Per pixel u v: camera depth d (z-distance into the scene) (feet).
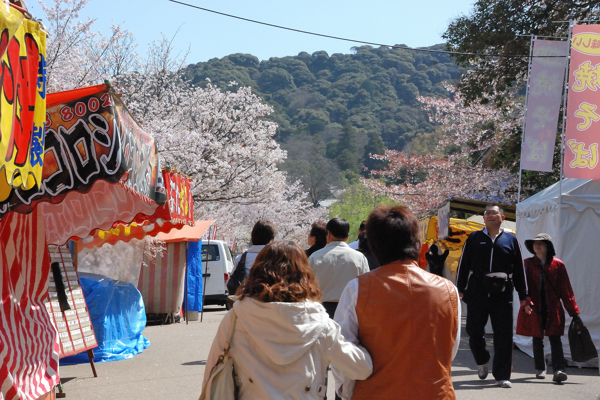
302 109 431.02
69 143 15.71
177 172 28.17
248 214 107.04
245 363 9.37
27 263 16.67
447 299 9.46
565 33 58.44
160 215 26.14
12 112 9.66
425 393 8.95
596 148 27.02
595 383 23.03
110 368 27.02
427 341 9.14
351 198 227.20
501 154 69.67
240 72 417.49
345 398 9.73
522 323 24.35
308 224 133.18
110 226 25.80
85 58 47.88
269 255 9.89
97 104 15.70
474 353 22.90
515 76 63.31
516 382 23.20
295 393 9.23
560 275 23.93
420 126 395.55
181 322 50.19
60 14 45.50
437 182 86.89
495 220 22.62
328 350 9.27
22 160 10.08
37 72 10.68
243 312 9.42
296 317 9.24
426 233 50.90
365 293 9.45
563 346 26.96
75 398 20.85
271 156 76.95
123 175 16.40
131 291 32.68
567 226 26.96
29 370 15.70
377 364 9.24
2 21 9.32
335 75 496.23
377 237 9.85
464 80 66.69
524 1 60.18
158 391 21.93
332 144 377.09
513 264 22.67
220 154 70.08
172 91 70.85
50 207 25.03
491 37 60.75
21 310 16.11
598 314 26.66
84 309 24.63
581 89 27.43
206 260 56.49
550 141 33.37
